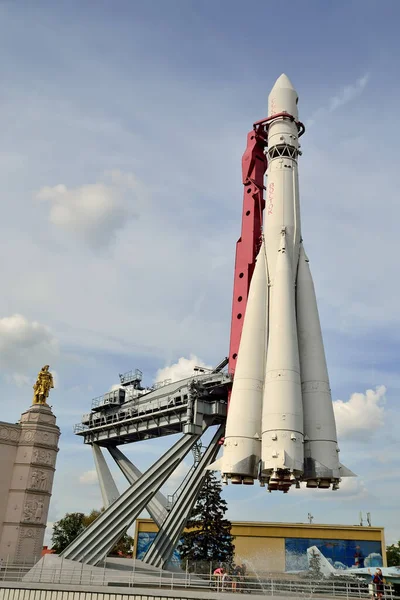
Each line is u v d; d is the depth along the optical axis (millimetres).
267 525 58969
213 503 47281
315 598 27594
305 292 36969
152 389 48250
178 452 40844
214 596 27203
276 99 43281
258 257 38781
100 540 40062
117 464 52031
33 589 31031
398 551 79375
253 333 35594
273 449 30375
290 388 31844
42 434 50188
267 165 43062
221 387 41969
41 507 48250
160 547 40125
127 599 28953
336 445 32594
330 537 58000
